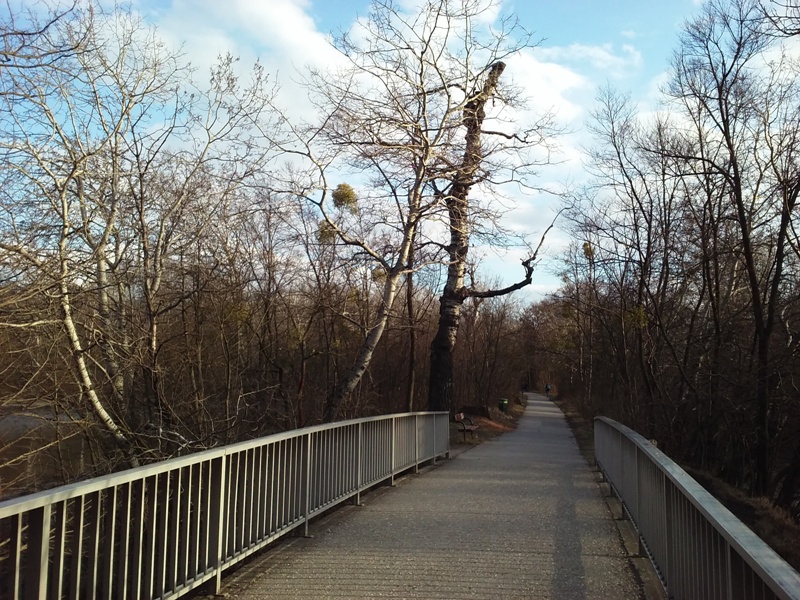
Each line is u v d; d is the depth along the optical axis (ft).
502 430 99.14
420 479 40.47
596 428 49.52
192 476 16.78
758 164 74.43
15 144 28.27
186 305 38.81
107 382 32.63
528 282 67.51
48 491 12.08
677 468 16.21
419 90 45.88
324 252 60.08
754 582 9.21
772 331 71.97
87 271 29.09
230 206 39.55
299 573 19.71
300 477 24.09
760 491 68.33
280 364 62.80
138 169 34.01
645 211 84.89
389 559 21.30
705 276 78.43
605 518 28.84
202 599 17.44
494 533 25.30
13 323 26.58
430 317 91.50
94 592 13.24
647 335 85.25
